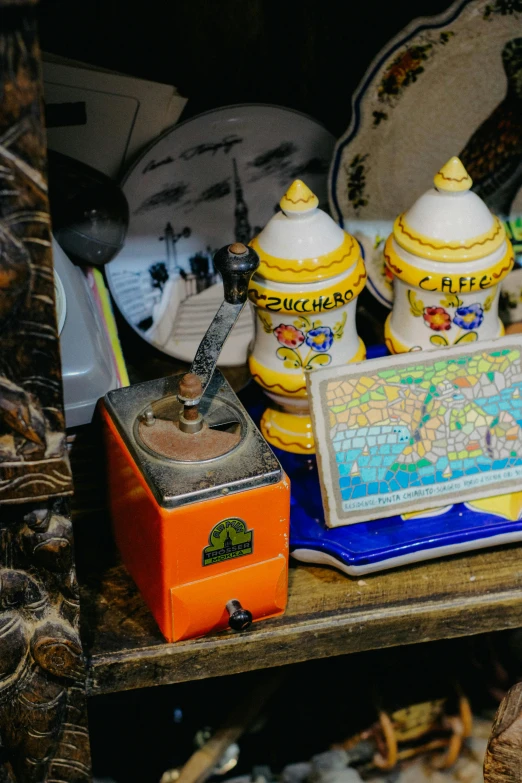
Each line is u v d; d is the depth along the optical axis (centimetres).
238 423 77
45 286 58
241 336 108
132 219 99
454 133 101
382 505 85
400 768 113
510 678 119
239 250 73
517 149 103
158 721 115
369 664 115
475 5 93
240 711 109
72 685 77
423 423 86
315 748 114
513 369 88
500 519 86
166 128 96
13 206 54
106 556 87
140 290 103
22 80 51
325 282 83
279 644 81
